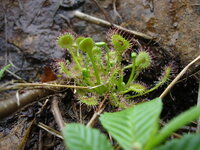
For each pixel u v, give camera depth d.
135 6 0.14
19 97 0.09
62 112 0.11
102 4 0.15
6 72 0.13
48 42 0.14
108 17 0.14
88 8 0.15
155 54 0.13
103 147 0.05
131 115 0.06
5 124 0.11
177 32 0.13
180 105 0.12
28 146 0.10
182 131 0.10
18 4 0.15
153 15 0.13
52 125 0.11
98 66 0.12
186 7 0.13
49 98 0.10
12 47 0.14
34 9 0.15
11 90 0.12
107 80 0.11
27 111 0.11
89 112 0.11
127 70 0.13
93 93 0.11
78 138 0.05
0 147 0.10
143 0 0.14
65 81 0.11
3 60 0.14
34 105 0.11
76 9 0.15
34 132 0.10
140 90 0.11
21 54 0.14
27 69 0.13
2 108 0.08
